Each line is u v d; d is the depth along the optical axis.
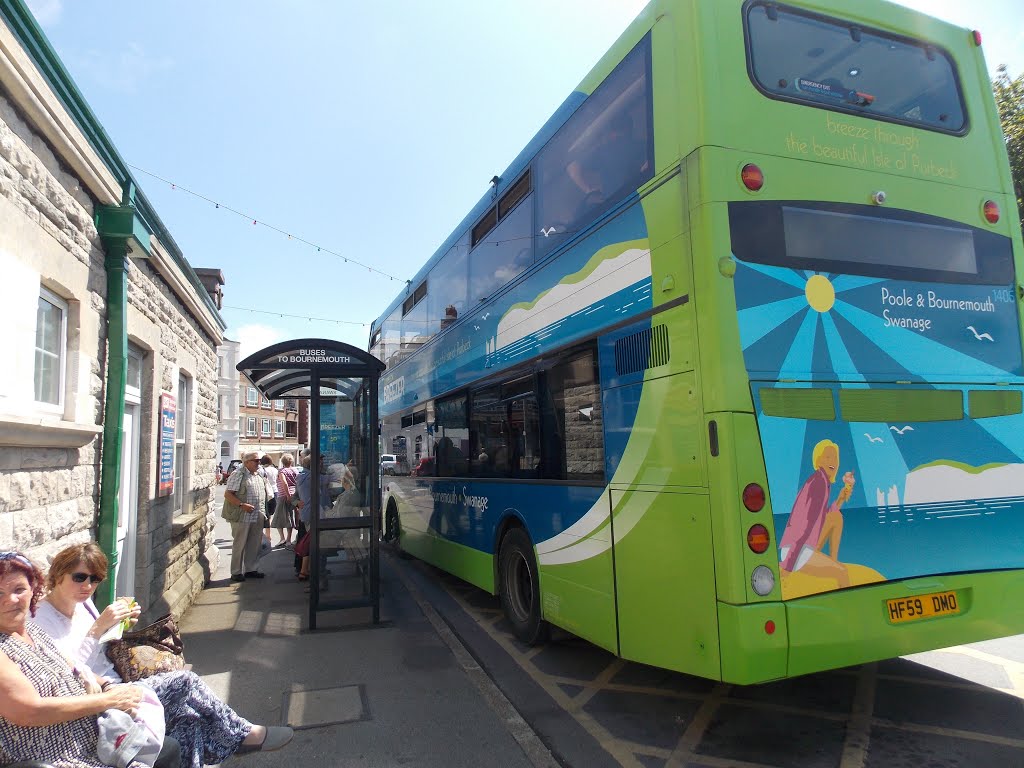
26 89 3.77
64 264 4.59
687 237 3.90
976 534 4.09
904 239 4.25
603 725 4.52
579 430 5.11
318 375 7.34
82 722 2.80
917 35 4.69
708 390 3.67
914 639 3.79
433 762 4.02
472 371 7.64
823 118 4.19
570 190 5.41
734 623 3.43
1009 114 11.22
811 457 3.72
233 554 10.03
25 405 3.95
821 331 3.89
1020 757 3.82
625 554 4.42
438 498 8.95
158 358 7.14
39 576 2.88
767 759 3.92
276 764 4.00
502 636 6.81
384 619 7.58
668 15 4.25
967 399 4.21
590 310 4.97
